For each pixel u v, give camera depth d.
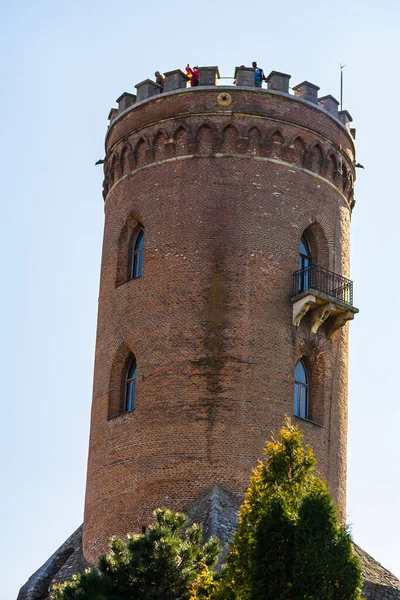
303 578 42.75
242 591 44.56
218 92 65.12
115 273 66.06
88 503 63.81
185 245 63.25
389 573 61.25
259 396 60.66
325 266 65.31
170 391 61.16
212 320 61.72
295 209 64.62
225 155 64.31
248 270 62.50
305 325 63.44
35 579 65.50
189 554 49.03
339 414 64.50
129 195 66.50
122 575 48.91
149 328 62.78
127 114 67.94
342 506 63.31
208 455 59.56
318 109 66.88
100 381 65.06
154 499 59.75
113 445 62.53
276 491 46.16
